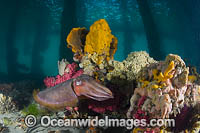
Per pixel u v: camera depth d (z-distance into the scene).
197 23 21.64
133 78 3.26
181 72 2.13
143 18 19.45
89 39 3.79
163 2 22.73
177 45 29.44
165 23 27.11
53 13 26.58
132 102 2.53
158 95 2.11
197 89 2.40
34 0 23.38
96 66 3.82
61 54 15.03
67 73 4.24
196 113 2.36
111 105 3.17
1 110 5.88
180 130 2.34
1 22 27.45
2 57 28.34
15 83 12.13
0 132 4.29
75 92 2.72
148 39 19.14
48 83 4.35
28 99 7.86
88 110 3.34
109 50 4.09
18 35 29.94
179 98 2.16
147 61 3.55
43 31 31.30
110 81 3.40
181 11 23.48
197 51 22.98
